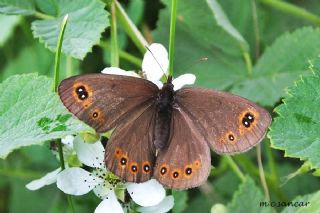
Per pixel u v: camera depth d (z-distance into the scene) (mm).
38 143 278
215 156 372
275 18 382
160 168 288
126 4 379
